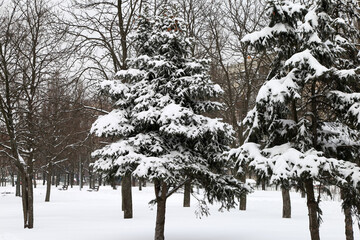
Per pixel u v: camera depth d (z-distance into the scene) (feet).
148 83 43.11
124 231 50.06
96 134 40.34
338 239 42.57
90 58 68.64
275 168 27.86
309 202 31.12
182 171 39.91
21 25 60.29
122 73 44.06
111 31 71.67
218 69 95.40
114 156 39.45
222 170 42.86
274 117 32.14
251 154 30.58
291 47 33.24
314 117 31.91
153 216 67.92
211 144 41.04
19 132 56.24
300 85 30.86
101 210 79.46
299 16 32.07
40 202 101.91
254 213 71.46
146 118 38.91
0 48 52.85
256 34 32.30
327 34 32.40
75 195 126.72
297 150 29.76
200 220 61.52
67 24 66.54
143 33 46.06
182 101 40.75
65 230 50.90
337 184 28.53
